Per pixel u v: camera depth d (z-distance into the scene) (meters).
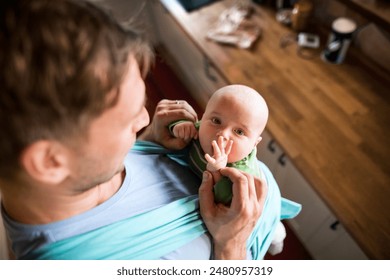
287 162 1.06
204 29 1.34
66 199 0.38
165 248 0.47
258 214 0.51
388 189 0.86
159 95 1.95
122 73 0.27
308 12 1.20
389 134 0.96
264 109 0.62
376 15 1.00
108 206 0.46
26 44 0.22
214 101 0.62
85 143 0.30
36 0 0.23
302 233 1.28
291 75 1.14
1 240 0.80
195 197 0.57
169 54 2.06
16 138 0.26
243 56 1.22
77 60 0.23
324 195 0.87
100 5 0.28
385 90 1.07
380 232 0.80
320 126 0.99
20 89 0.23
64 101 0.24
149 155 0.63
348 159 0.92
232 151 0.60
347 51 1.18
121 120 0.31
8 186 0.34
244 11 1.38
